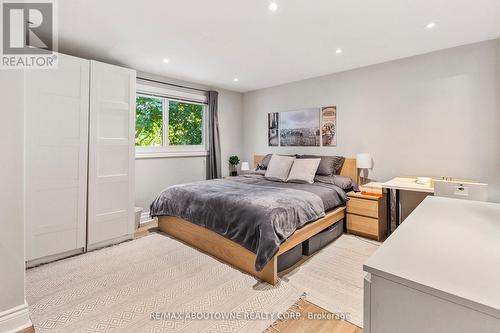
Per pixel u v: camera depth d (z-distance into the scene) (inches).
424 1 81.0
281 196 103.9
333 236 122.0
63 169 101.9
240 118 213.3
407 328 25.8
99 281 85.2
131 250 111.1
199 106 190.7
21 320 62.4
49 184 98.5
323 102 164.4
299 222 95.3
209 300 75.3
